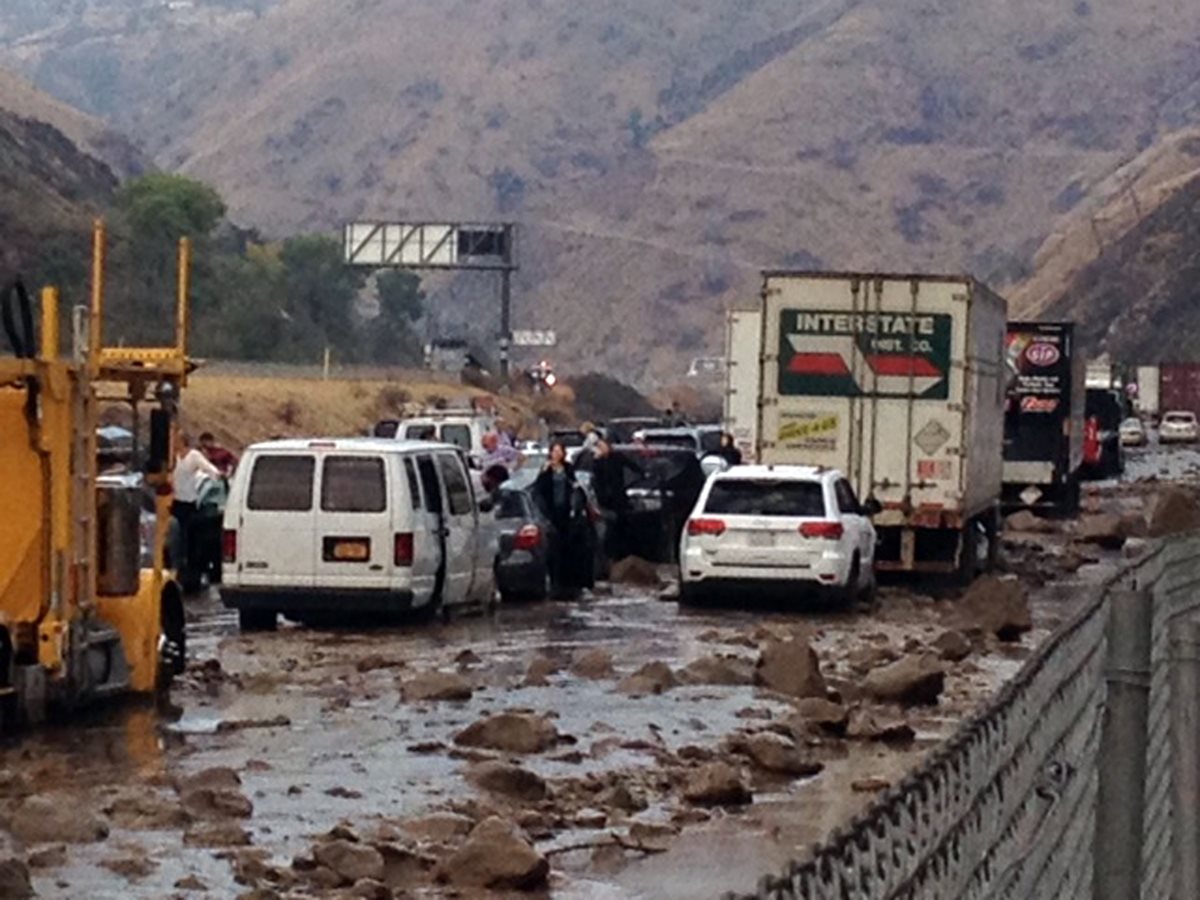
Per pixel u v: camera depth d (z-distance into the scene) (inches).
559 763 792.3
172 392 918.4
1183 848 436.5
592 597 1497.3
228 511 1208.8
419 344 6835.6
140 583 909.2
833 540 1380.4
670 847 658.8
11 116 5684.1
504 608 1397.6
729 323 2224.4
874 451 1566.2
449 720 890.1
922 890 314.3
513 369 6510.8
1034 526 2401.6
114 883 591.2
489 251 5078.7
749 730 854.5
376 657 1077.1
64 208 4719.5
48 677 841.5
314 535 1200.2
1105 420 3708.2
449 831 662.5
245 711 904.3
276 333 5157.5
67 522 849.5
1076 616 525.3
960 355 1558.8
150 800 690.8
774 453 1572.3
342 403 4266.7
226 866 615.8
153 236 4827.8
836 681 1026.1
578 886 606.2
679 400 6683.1
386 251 5044.3
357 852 603.5
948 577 1625.2
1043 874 415.8
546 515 1502.2
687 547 1398.9
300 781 748.0
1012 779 388.2
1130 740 441.7
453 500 1279.5
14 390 831.7
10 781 729.6
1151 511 2449.6
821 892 272.7
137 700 908.0
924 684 969.5
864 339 1563.7
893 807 301.7
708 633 1245.1
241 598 1203.9
